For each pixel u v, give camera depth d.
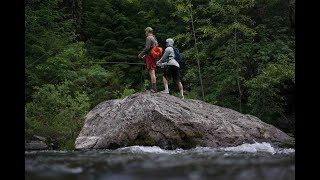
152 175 3.09
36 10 12.58
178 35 15.70
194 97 14.75
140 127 7.67
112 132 7.79
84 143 8.05
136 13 18.67
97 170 3.40
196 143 7.62
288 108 13.88
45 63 12.06
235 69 14.45
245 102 14.89
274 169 3.37
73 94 12.89
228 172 3.21
